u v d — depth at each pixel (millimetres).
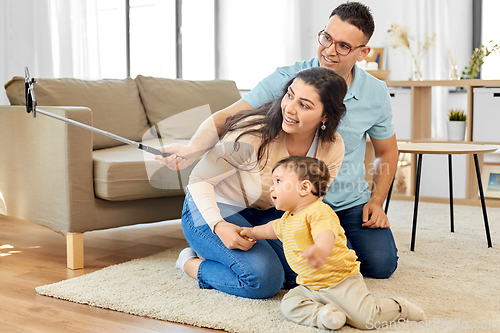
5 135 2293
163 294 1681
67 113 1975
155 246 2412
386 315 1411
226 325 1426
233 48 5000
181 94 2713
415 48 4258
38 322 1495
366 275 1868
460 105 4172
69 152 1983
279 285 1623
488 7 4102
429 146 2523
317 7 4750
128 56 4285
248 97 1781
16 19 3293
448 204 3562
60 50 3533
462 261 2102
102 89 2602
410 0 4281
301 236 1429
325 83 1442
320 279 1434
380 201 1951
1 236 2590
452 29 4180
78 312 1572
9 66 3277
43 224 2129
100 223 2070
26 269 2029
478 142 3574
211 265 1723
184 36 4863
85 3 3619
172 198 2254
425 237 2557
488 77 4152
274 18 4797
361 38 1709
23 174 2209
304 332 1380
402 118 3766
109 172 1998
